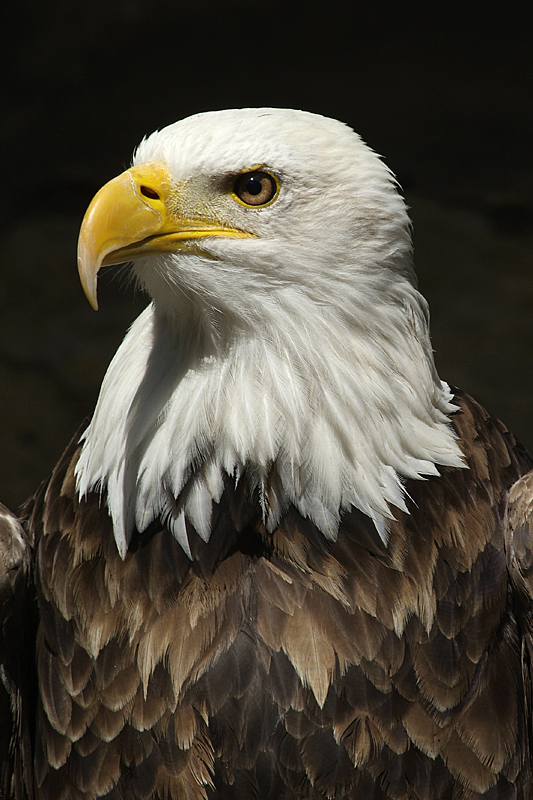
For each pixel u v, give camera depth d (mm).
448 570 6324
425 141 25703
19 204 23516
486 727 6266
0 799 6906
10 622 6621
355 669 6156
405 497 6340
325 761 6145
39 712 6617
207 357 6336
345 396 6152
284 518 6281
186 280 6227
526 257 21453
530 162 24797
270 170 6113
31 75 28094
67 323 19297
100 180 24219
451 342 18500
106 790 6285
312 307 6152
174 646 6199
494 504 6672
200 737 6172
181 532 6285
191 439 6262
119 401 6555
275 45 29688
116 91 27688
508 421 16422
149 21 30391
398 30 30391
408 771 6180
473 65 28812
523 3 31422
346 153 6223
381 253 6250
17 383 17656
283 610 6207
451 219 22625
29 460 16031
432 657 6227
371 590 6219
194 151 6191
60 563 6535
